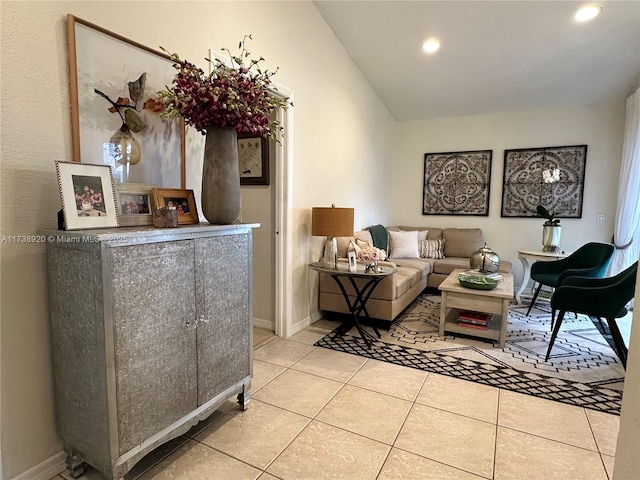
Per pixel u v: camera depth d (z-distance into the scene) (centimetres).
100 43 163
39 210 147
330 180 381
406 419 199
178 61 174
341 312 360
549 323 368
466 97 477
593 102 454
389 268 329
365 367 262
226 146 188
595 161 461
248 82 183
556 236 432
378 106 497
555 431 190
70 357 146
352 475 158
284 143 301
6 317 140
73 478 155
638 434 86
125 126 175
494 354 288
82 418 145
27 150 142
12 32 135
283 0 288
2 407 140
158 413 155
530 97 458
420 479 156
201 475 158
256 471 160
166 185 198
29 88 141
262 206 334
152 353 150
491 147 520
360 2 322
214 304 180
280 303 320
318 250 365
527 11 314
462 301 315
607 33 330
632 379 92
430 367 263
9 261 140
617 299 260
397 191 587
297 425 193
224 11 231
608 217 458
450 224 556
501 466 164
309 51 327
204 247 172
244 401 206
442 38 362
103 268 130
